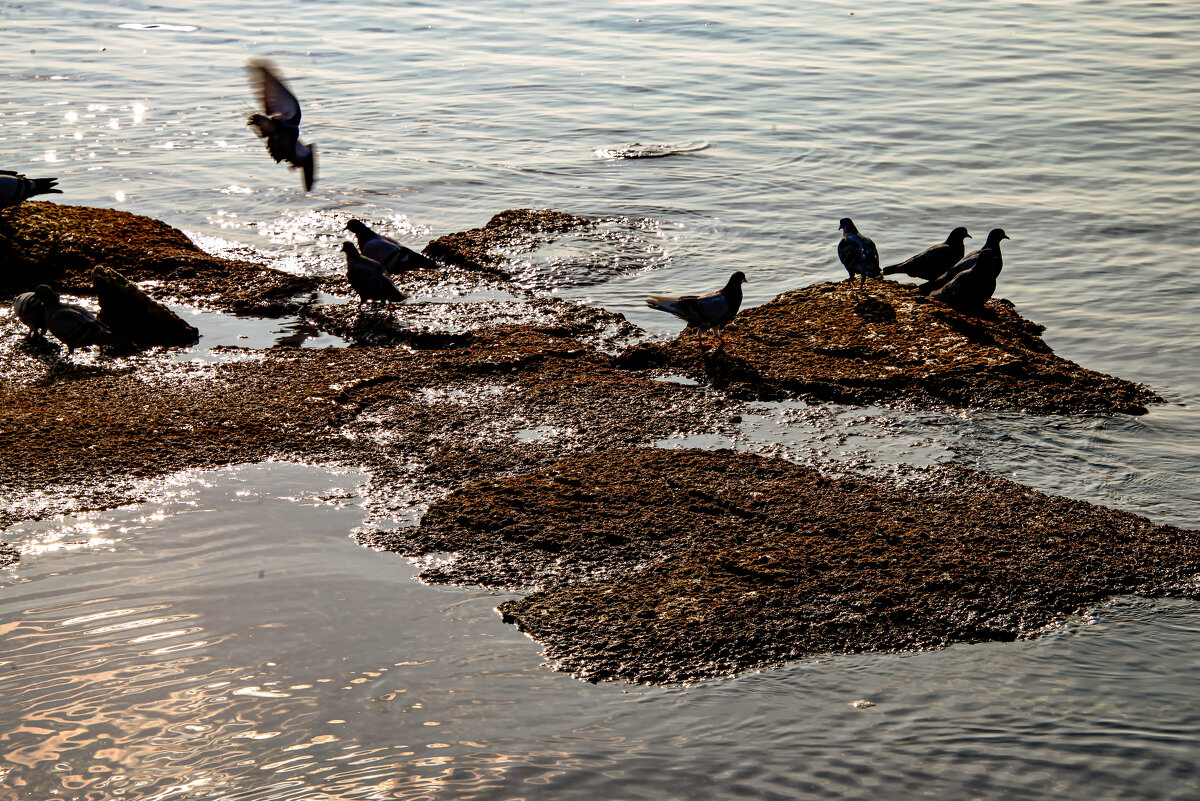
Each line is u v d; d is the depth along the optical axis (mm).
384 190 19906
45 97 25609
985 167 20750
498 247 16969
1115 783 6340
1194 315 14328
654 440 10930
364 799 6156
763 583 8312
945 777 6371
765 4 36812
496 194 19750
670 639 7645
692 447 10797
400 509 9562
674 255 16922
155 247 16359
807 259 16734
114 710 6891
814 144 22344
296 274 16172
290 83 27312
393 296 14742
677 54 30297
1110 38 31047
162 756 6508
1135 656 7516
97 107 24906
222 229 18016
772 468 10172
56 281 15234
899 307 13984
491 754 6535
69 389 11969
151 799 6164
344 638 7664
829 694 7137
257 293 15039
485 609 8078
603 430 11086
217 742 6625
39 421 11094
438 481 10062
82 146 22094
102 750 6555
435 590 8320
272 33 33219
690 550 8797
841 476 10164
